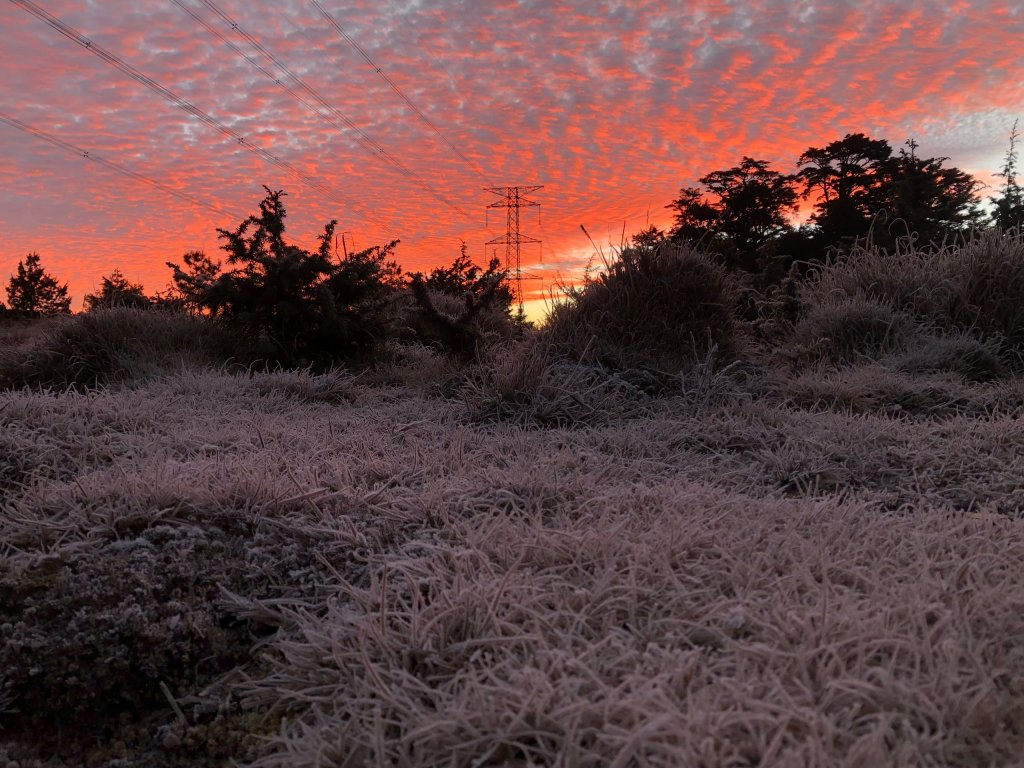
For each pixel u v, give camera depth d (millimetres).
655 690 1775
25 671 2350
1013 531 2908
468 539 2871
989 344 8156
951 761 1653
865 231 35812
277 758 1912
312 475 3645
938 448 4633
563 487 3676
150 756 2188
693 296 7770
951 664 1856
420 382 8125
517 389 6211
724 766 1574
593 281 8008
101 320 9094
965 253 9656
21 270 30141
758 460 4684
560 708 1775
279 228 10141
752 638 2135
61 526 3057
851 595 2307
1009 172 34312
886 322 8602
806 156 40844
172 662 2488
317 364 9844
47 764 2182
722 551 2662
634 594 2361
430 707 2004
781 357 8352
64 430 4641
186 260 10109
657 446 4895
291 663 2365
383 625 2229
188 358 8883
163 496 3287
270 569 2869
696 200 39375
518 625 2295
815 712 1684
